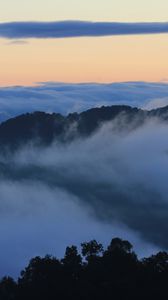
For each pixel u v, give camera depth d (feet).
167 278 203.72
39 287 202.18
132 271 207.31
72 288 200.44
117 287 197.16
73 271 209.46
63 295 198.80
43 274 208.85
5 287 207.10
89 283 200.54
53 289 201.05
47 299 199.41
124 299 195.11
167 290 198.70
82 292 197.67
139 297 195.62
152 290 197.57
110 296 195.52
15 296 203.00
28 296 201.05
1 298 203.21
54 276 207.00
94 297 196.03
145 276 204.33
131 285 198.49
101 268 208.85
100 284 200.75
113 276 205.26
